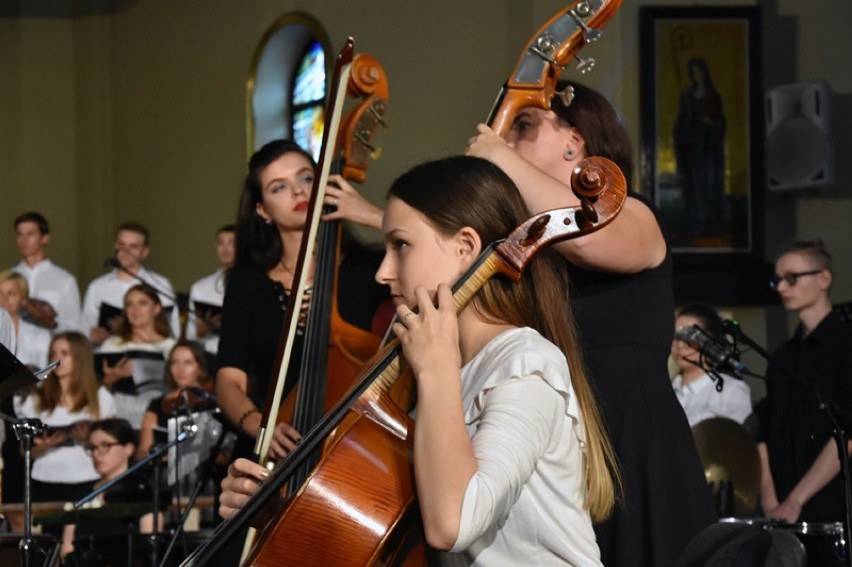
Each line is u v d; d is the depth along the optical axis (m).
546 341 2.50
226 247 9.84
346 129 4.17
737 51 9.71
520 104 3.46
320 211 3.81
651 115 9.66
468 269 2.55
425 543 2.57
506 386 2.40
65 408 8.24
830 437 6.48
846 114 9.75
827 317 6.72
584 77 9.64
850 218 9.70
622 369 3.34
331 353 4.02
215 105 11.84
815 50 9.79
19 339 9.75
